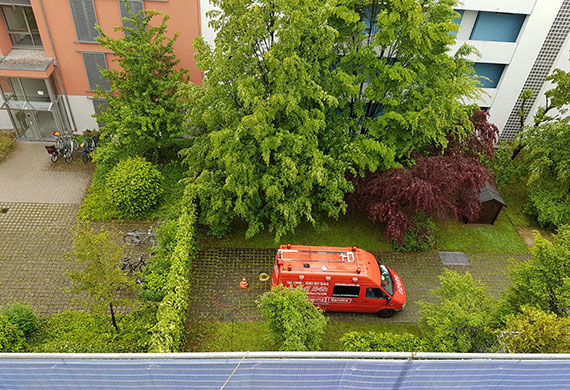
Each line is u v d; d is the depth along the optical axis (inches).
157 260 597.3
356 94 634.8
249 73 557.0
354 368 217.0
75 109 890.1
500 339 392.2
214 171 666.8
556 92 746.8
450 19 584.4
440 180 609.6
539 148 733.9
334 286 552.7
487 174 653.9
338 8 561.3
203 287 605.9
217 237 685.9
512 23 824.3
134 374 209.3
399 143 655.8
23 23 818.2
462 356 218.5
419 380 224.2
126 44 672.4
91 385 212.8
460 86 608.7
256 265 647.8
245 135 573.3
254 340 538.0
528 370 223.5
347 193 684.1
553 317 359.6
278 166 596.4
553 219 748.6
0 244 639.1
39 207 716.7
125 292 574.6
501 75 903.1
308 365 214.4
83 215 706.2
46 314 544.1
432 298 621.9
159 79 732.7
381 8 609.0
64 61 823.1
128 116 695.1
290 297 454.3
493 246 734.5
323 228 693.3
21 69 775.7
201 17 791.1
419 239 694.5
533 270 435.5
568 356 221.6
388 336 484.4
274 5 513.3
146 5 768.9
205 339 534.6
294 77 530.9
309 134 584.1
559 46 858.8
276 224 635.5
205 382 217.3
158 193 710.5
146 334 506.3
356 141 636.7
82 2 754.2
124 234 653.9
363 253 592.4
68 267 613.0
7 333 449.7
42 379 207.0
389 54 650.2
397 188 607.5
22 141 883.4
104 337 497.7
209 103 591.8
